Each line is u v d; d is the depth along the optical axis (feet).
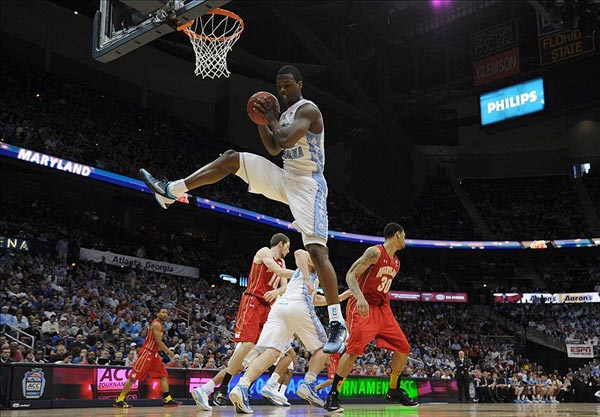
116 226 76.48
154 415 15.10
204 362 45.85
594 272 107.24
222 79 105.81
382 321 15.83
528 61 94.48
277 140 11.39
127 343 45.32
